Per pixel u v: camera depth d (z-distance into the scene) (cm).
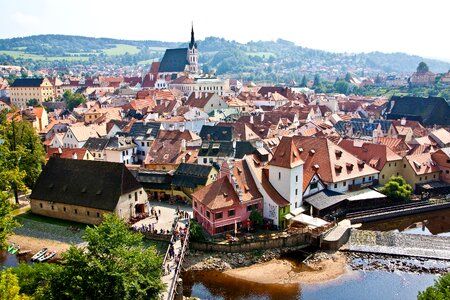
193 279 7862
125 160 14650
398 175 12212
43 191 10556
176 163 12812
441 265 8256
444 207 11169
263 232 9294
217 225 8988
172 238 8412
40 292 5306
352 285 7638
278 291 7488
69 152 13200
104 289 5094
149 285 5419
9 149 11600
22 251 8738
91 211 9900
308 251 8844
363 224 10244
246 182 9612
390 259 8512
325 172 10862
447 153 12456
